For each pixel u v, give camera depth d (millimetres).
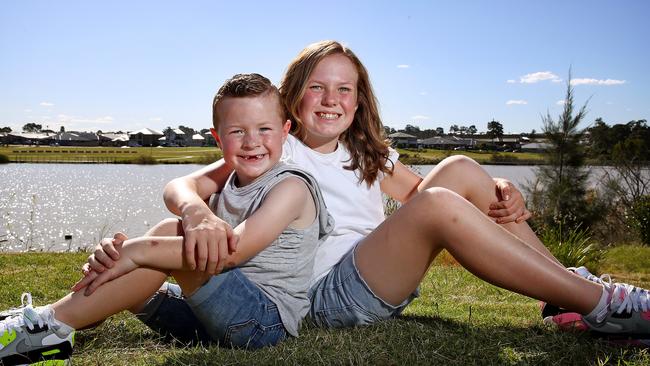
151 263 1687
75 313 1689
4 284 3211
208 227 1672
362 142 2350
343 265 2039
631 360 1741
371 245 1974
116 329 2111
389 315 2066
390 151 2445
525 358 1776
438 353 1797
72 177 42594
